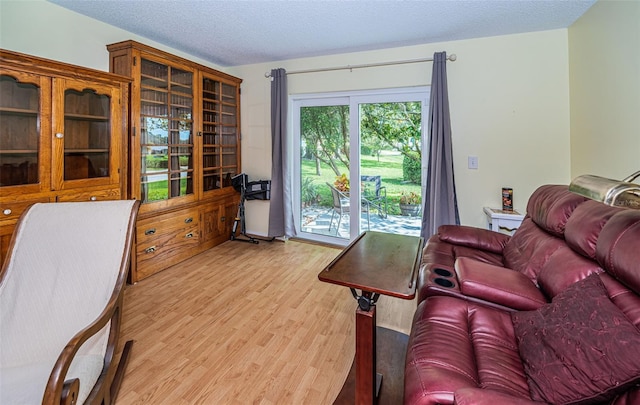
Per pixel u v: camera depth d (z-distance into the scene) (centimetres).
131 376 162
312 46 333
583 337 99
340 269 151
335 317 223
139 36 306
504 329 135
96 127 247
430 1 236
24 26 228
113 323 142
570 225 158
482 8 246
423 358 114
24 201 198
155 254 297
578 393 92
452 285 161
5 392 101
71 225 150
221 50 348
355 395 140
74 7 247
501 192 307
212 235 376
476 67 306
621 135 210
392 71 337
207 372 167
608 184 106
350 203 377
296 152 405
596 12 236
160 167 302
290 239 412
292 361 176
